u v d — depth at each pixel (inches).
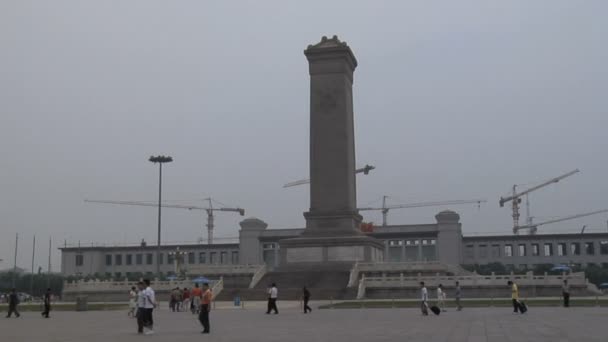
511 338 1261.1
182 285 3668.8
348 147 4202.8
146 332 1487.5
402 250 7386.8
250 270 4124.0
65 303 3609.7
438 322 1766.7
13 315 2472.9
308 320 1913.1
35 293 7175.2
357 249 4082.2
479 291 3331.7
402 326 1627.7
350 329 1544.0
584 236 7190.0
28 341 1289.4
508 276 3324.3
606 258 7135.8
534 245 7288.4
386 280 3430.1
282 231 7588.6
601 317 1893.5
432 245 7357.3
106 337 1382.9
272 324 1752.0
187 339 1317.7
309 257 4128.9
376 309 2593.5
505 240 7327.8
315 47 4256.9
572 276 3284.9
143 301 1466.5
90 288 3801.7
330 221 4160.9
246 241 7593.5
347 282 3671.3
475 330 1472.7
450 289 3361.2
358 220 4328.3
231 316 2181.3
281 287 3693.4
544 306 2591.0
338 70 4234.7
